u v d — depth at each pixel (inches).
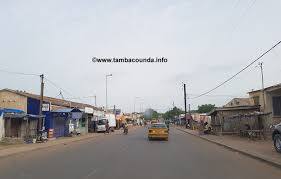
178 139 1499.8
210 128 1888.5
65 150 975.0
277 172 530.9
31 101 1572.3
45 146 1104.2
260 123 1336.1
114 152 879.7
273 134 794.8
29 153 908.6
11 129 1322.6
